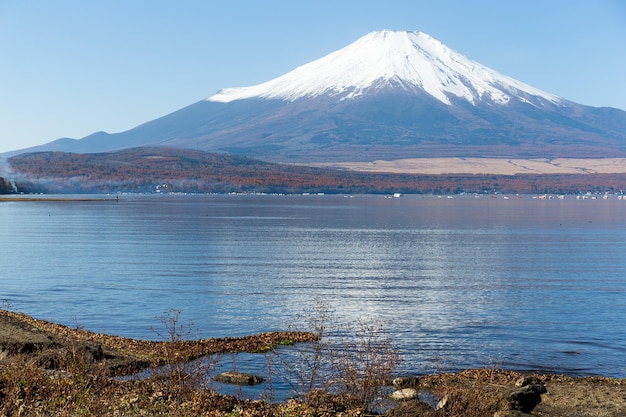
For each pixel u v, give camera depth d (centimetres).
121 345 3002
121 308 4250
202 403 2034
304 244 9375
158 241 9562
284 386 2516
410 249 8769
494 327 3769
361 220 15788
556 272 6388
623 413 2245
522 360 3069
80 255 7556
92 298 4603
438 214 19162
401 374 2808
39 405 1880
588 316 4131
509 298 4819
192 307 4328
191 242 9444
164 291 4959
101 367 2466
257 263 6938
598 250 8700
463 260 7462
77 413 1858
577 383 2612
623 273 6303
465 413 2202
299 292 5012
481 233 11869
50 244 8981
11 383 1989
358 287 5312
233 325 3800
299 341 3284
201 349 3045
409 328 3728
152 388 2142
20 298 4575
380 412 2161
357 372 2505
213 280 5597
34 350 2628
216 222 14388
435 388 2489
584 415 2228
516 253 8262
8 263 6700
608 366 2984
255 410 2020
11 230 11694
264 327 3753
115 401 1988
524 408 2283
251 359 2911
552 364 3003
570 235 11444
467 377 2692
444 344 3353
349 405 2150
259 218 16212
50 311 4119
